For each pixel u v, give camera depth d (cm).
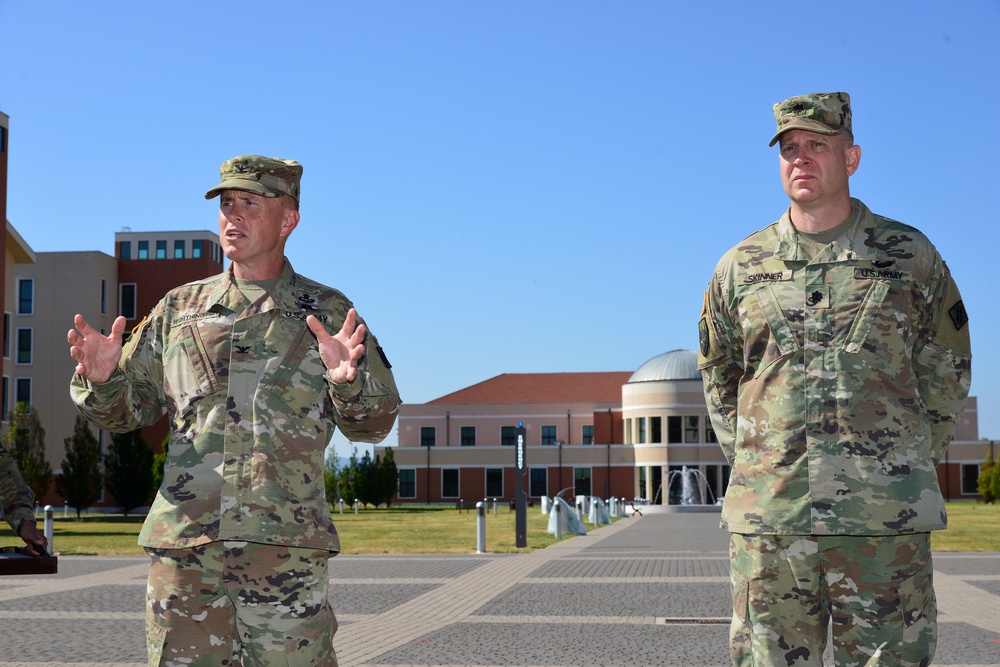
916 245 427
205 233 7650
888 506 404
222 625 405
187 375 422
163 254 7644
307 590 405
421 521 4353
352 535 2964
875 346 418
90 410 424
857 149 436
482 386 9350
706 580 1428
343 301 450
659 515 5741
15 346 6756
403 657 816
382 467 6969
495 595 1259
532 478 8150
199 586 402
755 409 429
